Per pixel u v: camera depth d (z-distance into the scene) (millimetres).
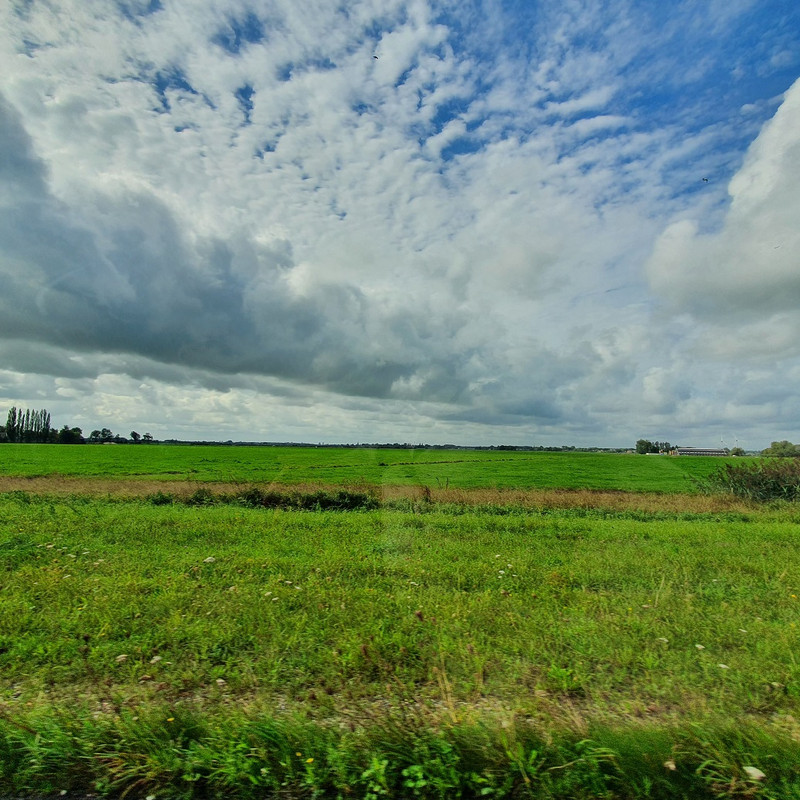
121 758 2512
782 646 3984
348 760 2465
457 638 4164
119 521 9844
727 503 13562
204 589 5477
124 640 4062
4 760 2541
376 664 3600
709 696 3242
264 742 2566
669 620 4691
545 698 3148
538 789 2367
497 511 12602
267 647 3904
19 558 6809
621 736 2594
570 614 4816
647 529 9758
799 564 6859
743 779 2359
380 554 7336
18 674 3500
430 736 2633
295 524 9891
